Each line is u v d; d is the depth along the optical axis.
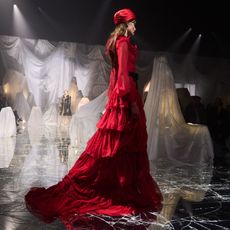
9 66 11.69
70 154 5.78
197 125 5.65
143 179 2.77
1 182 3.67
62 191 2.76
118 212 2.62
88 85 12.39
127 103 2.68
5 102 11.04
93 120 6.86
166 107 5.55
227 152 6.57
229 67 12.90
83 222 2.43
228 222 2.56
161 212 2.73
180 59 12.56
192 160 5.44
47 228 2.32
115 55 2.75
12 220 2.46
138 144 2.71
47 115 11.98
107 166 2.68
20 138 8.03
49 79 12.08
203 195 3.35
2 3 12.09
